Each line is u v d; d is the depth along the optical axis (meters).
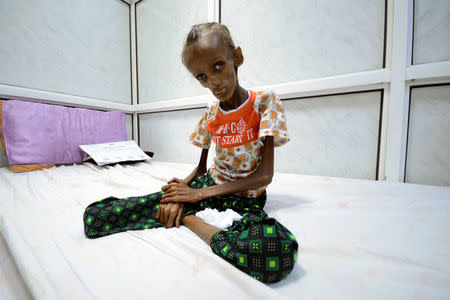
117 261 0.35
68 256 0.37
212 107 0.62
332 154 1.15
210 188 0.50
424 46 0.93
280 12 1.23
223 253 0.35
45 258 0.36
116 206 0.48
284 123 0.51
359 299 0.28
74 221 0.52
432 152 0.95
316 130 1.18
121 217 0.48
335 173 1.15
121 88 1.91
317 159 1.19
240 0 1.35
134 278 0.31
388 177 1.01
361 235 0.44
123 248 0.40
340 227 0.48
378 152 1.04
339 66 1.10
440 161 0.94
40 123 1.26
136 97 1.99
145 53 1.88
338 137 1.12
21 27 1.32
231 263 0.34
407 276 0.32
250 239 0.33
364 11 1.03
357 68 1.06
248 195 0.56
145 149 1.98
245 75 1.38
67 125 1.38
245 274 0.31
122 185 0.86
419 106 0.95
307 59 1.18
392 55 0.96
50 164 1.28
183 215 0.51
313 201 0.67
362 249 0.39
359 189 0.79
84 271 0.33
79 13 1.59
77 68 1.60
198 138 0.68
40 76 1.41
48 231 0.46
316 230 0.47
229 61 0.44
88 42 1.66
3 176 1.03
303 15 1.17
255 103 0.52
